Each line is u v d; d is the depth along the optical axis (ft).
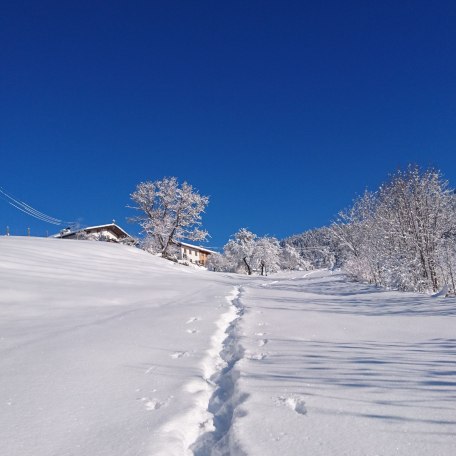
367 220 80.23
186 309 28.60
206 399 12.14
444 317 25.22
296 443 8.61
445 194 65.92
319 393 11.50
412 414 9.94
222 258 218.38
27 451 8.69
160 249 137.08
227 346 18.99
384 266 64.34
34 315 26.37
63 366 14.83
